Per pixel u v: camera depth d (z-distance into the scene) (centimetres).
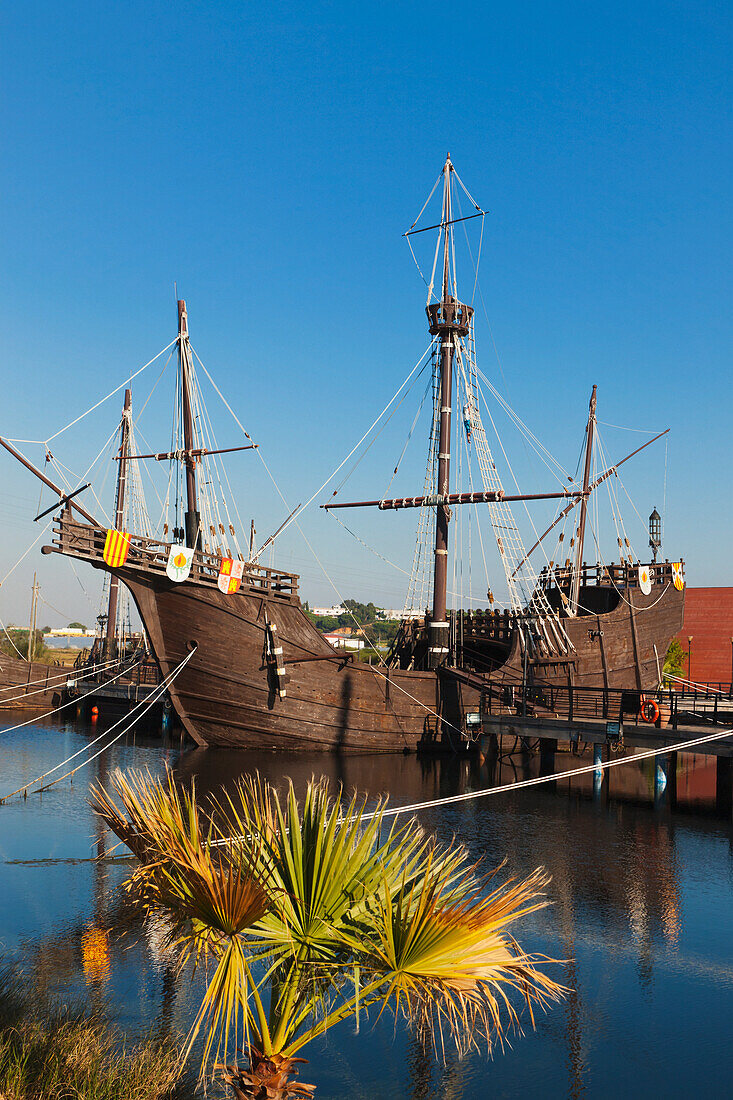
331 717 3488
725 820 2298
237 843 610
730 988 1144
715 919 1425
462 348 4075
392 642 5031
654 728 2719
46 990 1050
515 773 3173
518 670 3862
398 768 3169
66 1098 732
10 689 5025
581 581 4675
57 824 2005
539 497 3772
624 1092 880
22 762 3067
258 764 3095
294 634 3416
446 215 4084
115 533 2867
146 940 1245
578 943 1303
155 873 577
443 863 645
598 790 2750
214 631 3272
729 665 6244
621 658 4381
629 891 1580
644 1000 1103
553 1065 937
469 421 3981
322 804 607
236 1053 888
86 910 1380
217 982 536
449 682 3816
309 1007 595
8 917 1340
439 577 3916
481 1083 893
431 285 4050
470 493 3884
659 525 4812
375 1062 938
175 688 3403
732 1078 912
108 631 5397
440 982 539
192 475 4131
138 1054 855
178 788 2470
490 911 572
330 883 574
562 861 1795
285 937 572
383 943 546
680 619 4900
